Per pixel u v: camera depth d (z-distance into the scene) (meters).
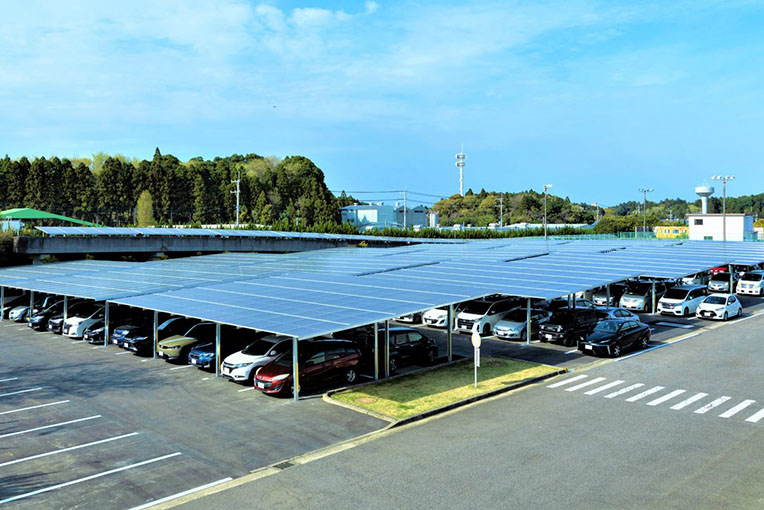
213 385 22.95
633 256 44.38
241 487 13.62
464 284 29.64
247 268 41.69
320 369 21.58
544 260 41.28
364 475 14.02
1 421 18.81
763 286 47.19
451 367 24.98
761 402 19.17
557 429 16.95
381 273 34.84
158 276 38.94
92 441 16.89
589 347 26.72
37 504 12.98
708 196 110.81
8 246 54.16
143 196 102.25
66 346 31.33
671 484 12.99
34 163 102.81
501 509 11.98
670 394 20.34
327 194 139.38
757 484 12.91
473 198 195.50
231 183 124.75
